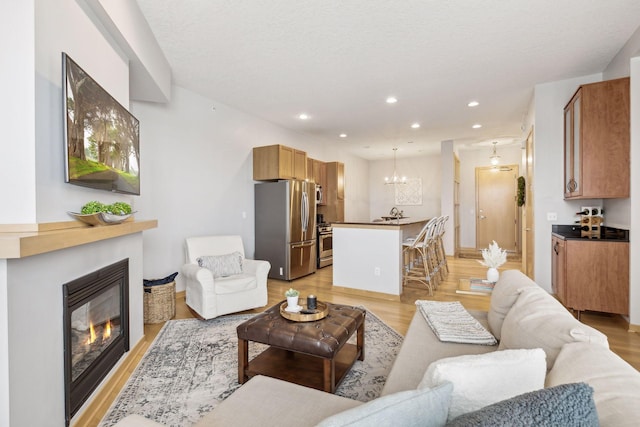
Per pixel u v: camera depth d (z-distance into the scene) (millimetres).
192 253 3646
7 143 1380
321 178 7031
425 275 4480
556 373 934
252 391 1323
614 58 3215
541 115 3912
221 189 4688
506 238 7984
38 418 1376
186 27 2674
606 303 3053
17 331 1259
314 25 2639
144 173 3658
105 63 2088
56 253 1511
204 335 2881
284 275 5031
